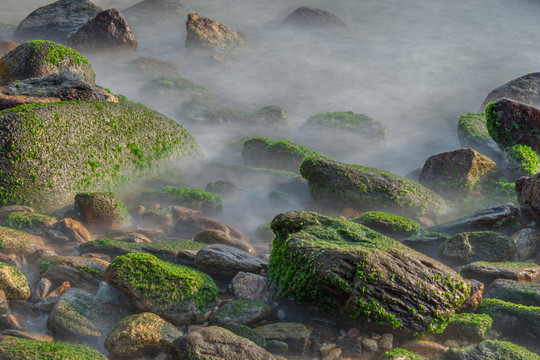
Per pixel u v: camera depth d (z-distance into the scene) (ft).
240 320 20.17
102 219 29.09
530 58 92.84
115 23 76.07
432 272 19.90
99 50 76.13
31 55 44.60
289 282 20.39
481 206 35.55
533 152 38.42
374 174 34.04
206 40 83.05
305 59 89.10
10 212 28.58
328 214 33.35
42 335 18.63
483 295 22.82
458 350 18.78
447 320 19.67
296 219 23.88
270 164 43.14
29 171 30.42
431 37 106.83
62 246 26.45
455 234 28.58
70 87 37.96
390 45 100.48
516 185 29.14
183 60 81.87
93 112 34.40
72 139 32.60
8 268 21.33
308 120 57.11
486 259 25.49
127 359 18.17
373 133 53.42
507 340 20.26
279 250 22.61
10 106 34.76
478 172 37.99
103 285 21.63
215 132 54.13
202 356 17.02
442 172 37.96
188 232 29.22
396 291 19.07
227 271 23.12
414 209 33.76
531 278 23.39
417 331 19.31
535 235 27.22
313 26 104.37
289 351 19.10
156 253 24.79
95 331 19.08
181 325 20.13
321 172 33.81
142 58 73.87
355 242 21.72
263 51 91.81
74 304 19.88
